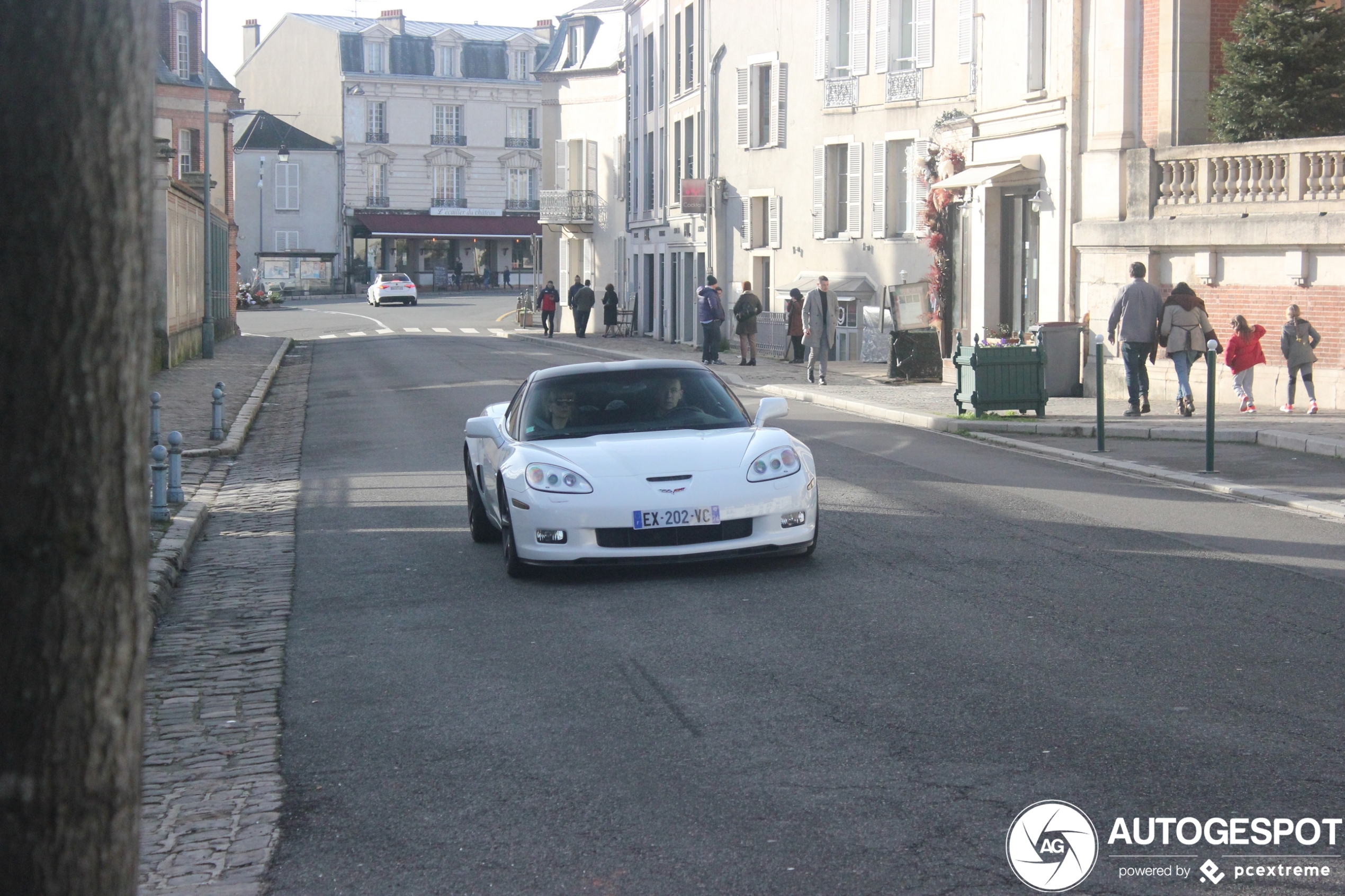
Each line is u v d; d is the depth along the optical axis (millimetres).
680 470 9133
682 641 7500
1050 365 21766
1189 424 17078
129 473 2133
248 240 86938
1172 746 5508
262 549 11047
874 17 32000
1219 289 19891
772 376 28266
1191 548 9930
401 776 5469
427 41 90312
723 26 39438
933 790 5074
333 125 89125
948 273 27266
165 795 5348
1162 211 20828
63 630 2068
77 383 2066
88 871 2105
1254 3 19750
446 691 6727
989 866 4375
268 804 5203
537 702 6445
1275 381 18922
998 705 6125
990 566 9336
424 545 10984
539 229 92500
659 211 47312
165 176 30031
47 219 2041
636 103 50594
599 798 5121
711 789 5168
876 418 20375
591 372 10445
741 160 38625
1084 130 22234
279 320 62469
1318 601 8172
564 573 9602
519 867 4488
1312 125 19750
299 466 16719
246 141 86438
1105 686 6402
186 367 31406
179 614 8711
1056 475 14008
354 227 89125
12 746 2055
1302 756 5363
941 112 30219
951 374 26172
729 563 9688
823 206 34375
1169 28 20875
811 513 9406
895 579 8969
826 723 5938
